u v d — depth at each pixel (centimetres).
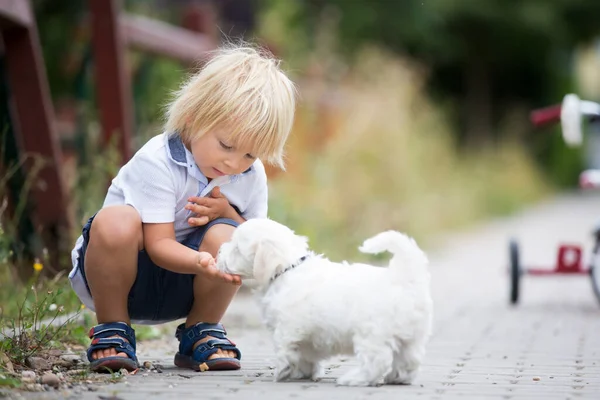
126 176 789
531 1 5794
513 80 6438
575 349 1034
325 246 1998
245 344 1043
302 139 2469
